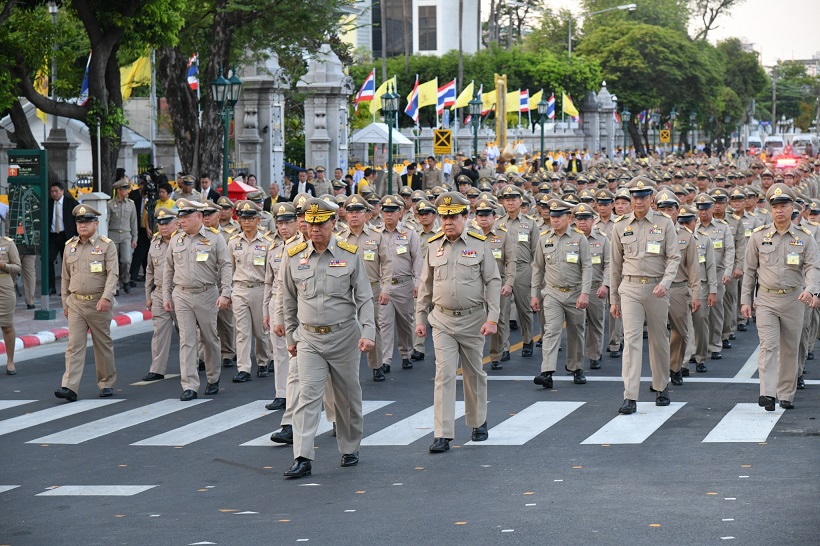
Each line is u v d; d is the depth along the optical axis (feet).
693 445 44.62
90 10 99.86
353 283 41.91
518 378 62.23
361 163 214.69
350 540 32.30
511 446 45.34
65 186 111.45
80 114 102.32
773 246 51.93
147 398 57.77
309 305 41.47
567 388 58.95
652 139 426.10
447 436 44.75
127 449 46.57
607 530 32.40
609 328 74.49
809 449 43.42
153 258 62.64
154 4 100.42
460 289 45.14
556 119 311.88
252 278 61.21
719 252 68.59
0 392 59.93
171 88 128.77
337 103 172.24
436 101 208.64
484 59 300.20
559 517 34.06
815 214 65.87
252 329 62.34
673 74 336.08
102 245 57.57
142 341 76.33
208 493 39.11
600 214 74.69
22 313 86.43
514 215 69.77
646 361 67.62
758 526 32.37
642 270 52.26
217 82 105.60
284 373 54.08
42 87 128.98
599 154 238.27
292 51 144.46
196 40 139.44
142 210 102.47
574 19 380.17
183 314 57.36
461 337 45.39
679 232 56.65
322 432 49.42
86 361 69.41
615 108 326.03
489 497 37.11
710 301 61.87
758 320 52.54
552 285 59.57
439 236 46.03
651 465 41.34
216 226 59.98
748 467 40.55
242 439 47.93
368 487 39.19
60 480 41.70
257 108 157.58
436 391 45.14
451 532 32.76
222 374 64.34
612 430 47.96
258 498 38.17
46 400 57.62
